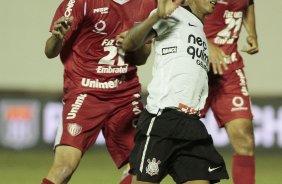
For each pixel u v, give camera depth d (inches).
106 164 1342.3
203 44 588.4
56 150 647.8
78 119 657.6
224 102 773.3
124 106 680.4
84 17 665.0
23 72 1678.2
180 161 566.9
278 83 1663.4
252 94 1662.2
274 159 1501.0
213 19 778.2
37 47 1678.2
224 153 1509.6
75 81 675.4
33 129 1537.9
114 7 667.4
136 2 677.9
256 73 1659.7
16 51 1674.5
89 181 1056.2
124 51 665.0
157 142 563.2
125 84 679.7
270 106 1544.0
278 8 1648.6
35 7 1675.7
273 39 1654.8
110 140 690.2
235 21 782.5
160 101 571.8
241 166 749.3
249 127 760.3
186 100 571.5
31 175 1127.6
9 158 1413.6
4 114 1530.5
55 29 621.9
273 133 1542.8
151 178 560.7
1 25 1670.8
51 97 1539.1
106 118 675.4
